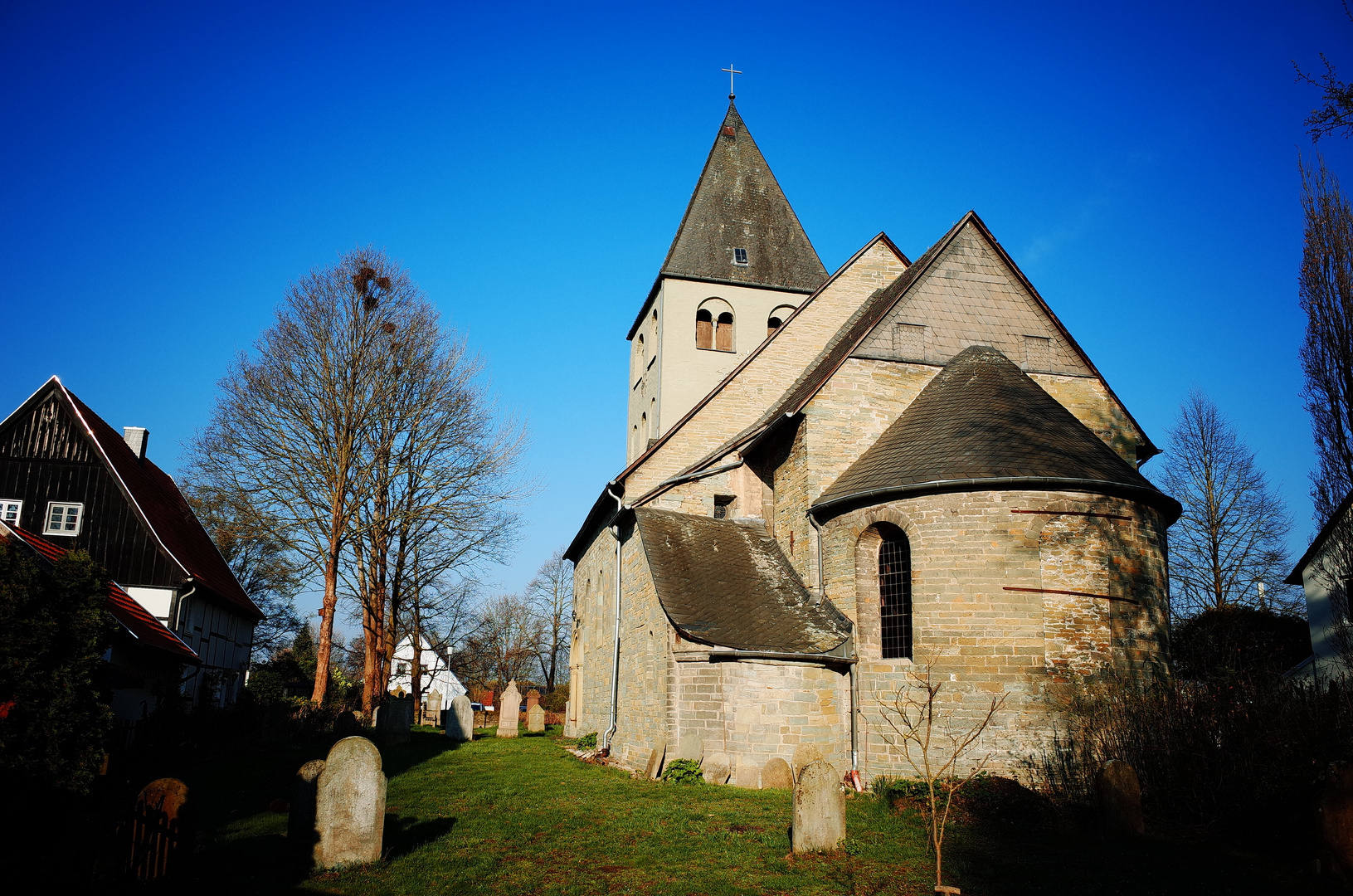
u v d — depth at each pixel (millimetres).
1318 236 16453
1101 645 16297
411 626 42750
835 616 18297
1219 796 12438
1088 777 14266
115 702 21469
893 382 20969
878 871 10211
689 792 15336
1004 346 21781
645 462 25109
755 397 26469
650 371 35312
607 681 24875
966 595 16500
